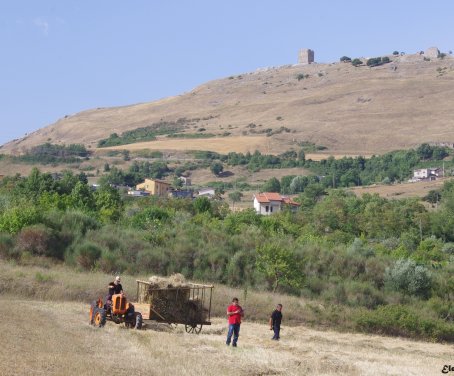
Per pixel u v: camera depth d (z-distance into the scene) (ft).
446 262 245.45
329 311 149.18
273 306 146.61
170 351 77.30
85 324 95.14
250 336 107.55
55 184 319.47
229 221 272.92
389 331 145.18
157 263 181.68
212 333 106.93
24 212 191.72
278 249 179.32
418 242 324.60
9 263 164.04
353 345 115.55
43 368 58.44
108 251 179.01
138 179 629.10
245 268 181.16
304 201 487.61
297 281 175.63
